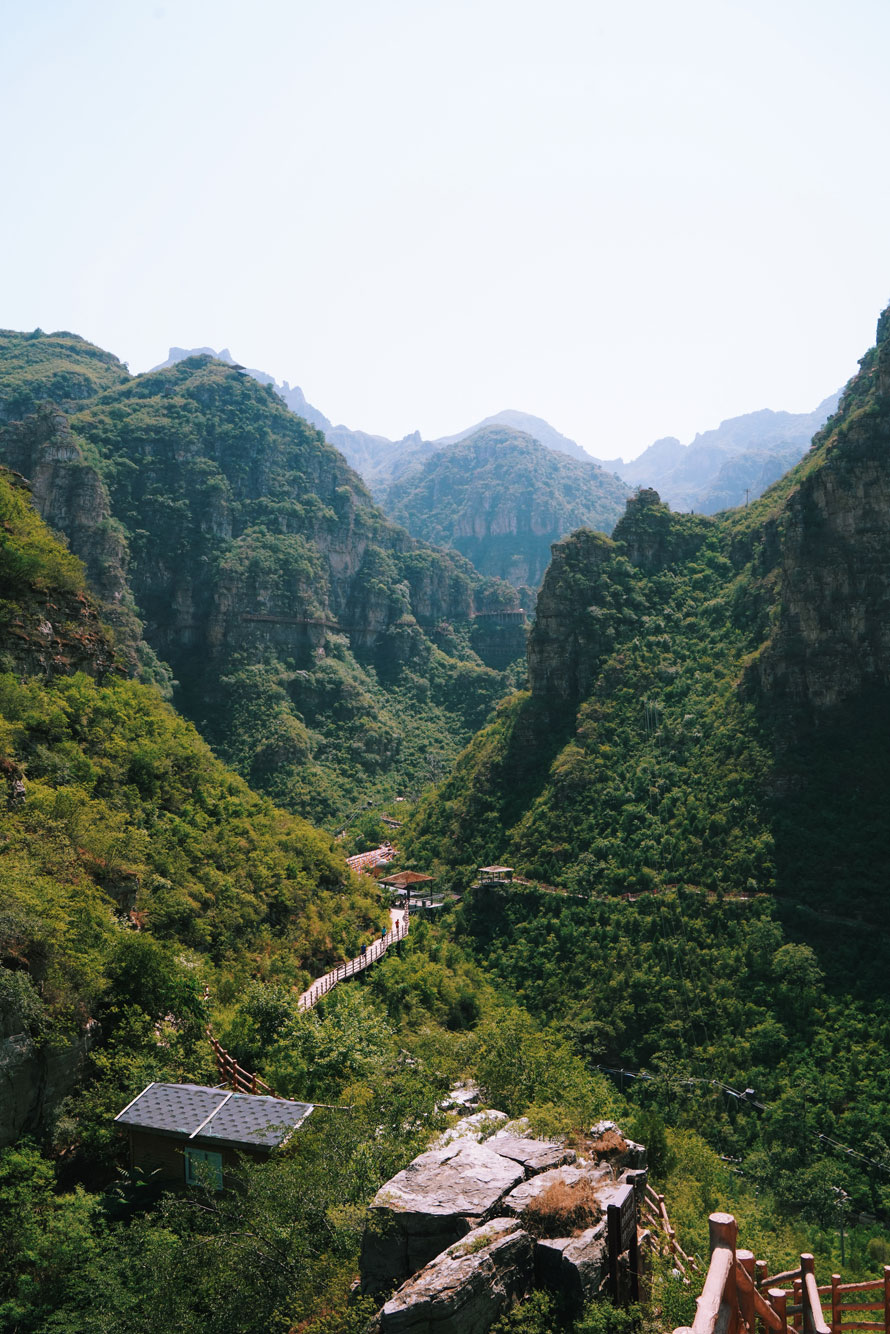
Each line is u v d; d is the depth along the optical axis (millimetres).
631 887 80000
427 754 175750
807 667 81562
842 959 65438
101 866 40938
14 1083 27078
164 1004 34594
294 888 66125
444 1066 35250
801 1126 54156
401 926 77250
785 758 78875
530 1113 22906
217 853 60312
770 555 100188
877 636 79500
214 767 79438
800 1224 45781
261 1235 19859
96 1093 29391
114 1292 20828
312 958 60875
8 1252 22812
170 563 171125
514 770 103250
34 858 36219
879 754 75750
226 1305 18953
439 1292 14422
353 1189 20609
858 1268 41000
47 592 60594
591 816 89812
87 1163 27938
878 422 82312
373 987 58906
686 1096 59375
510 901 85625
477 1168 18266
